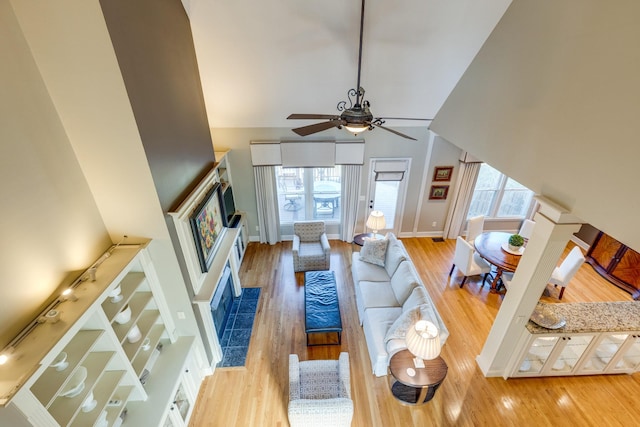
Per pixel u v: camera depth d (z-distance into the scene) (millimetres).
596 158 2125
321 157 5742
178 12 2988
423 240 6801
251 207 6367
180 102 3023
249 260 6102
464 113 4145
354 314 4742
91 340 2156
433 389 3328
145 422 2561
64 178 2234
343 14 3254
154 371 3000
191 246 3115
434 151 5961
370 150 5891
